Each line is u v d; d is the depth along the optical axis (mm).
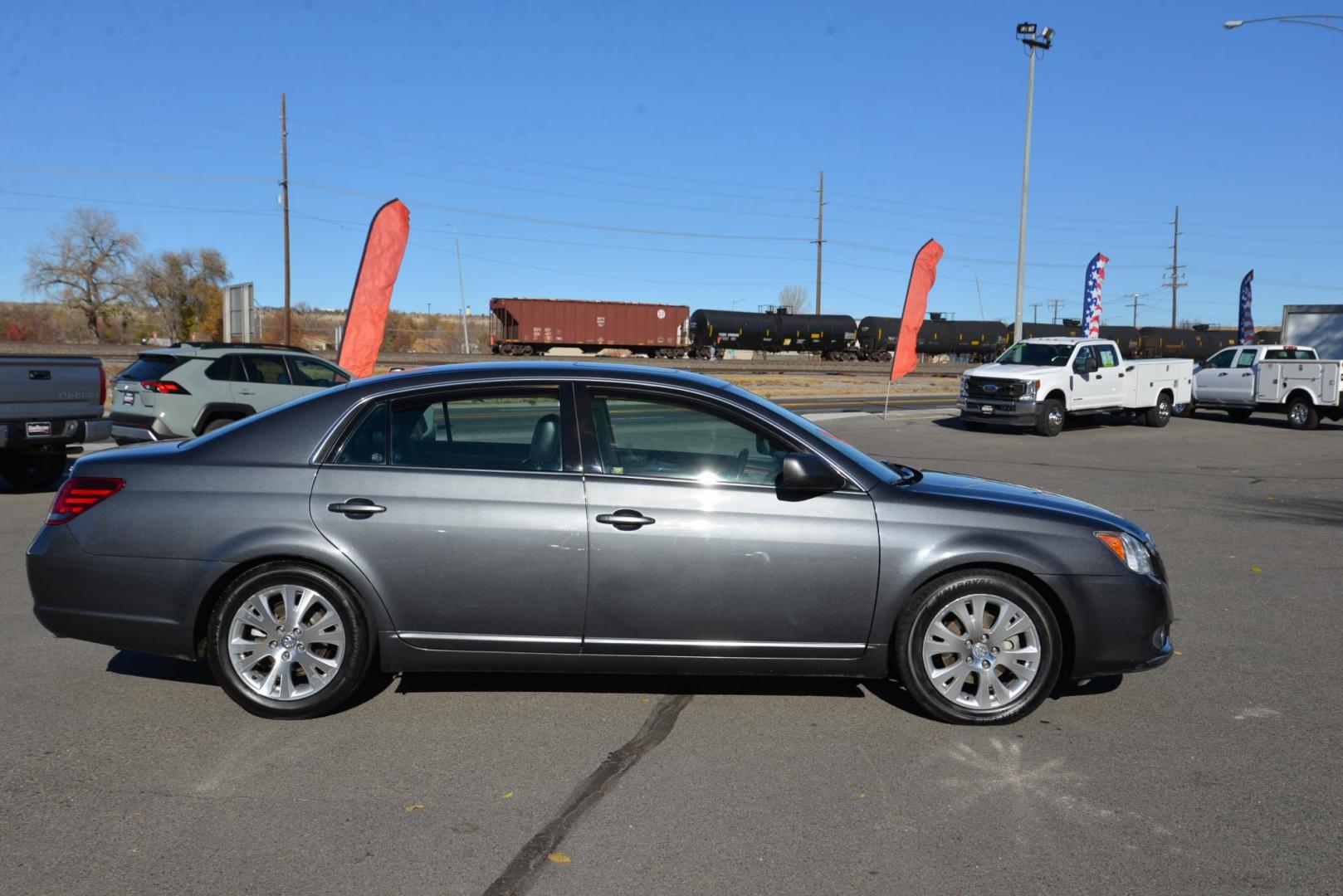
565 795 3844
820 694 5035
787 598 4527
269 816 3637
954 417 25281
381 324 14836
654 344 62906
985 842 3496
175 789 3857
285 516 4496
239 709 4715
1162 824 3648
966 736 4492
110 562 4562
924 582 4559
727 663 4582
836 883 3209
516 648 4559
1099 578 4578
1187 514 10984
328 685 4531
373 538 4488
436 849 3408
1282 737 4512
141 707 4734
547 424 4652
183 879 3199
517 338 59562
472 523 4496
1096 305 30734
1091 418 25641
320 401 4730
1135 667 4652
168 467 4652
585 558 4492
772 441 4672
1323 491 12797
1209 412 28812
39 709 4695
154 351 13055
